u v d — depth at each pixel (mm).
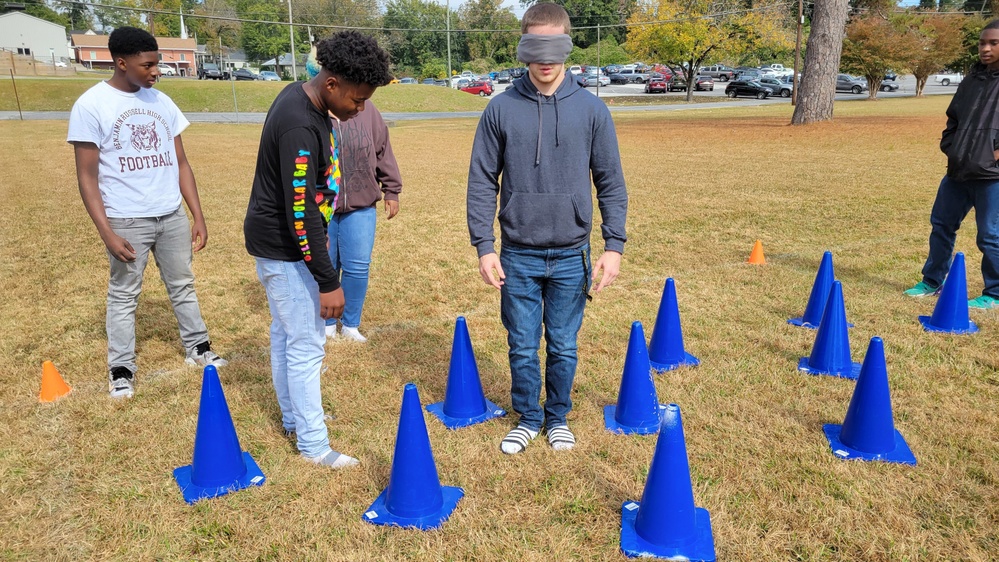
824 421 3232
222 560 2318
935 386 3537
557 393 3033
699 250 6582
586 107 2701
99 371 3865
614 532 2439
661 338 3889
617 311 4816
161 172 3555
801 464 2836
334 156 2596
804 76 19531
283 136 2381
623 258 6336
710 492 2645
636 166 12586
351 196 3994
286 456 2945
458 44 79500
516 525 2480
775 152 14297
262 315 4863
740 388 3582
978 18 45531
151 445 3029
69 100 34750
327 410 3387
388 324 4688
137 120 3414
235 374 3801
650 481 2365
